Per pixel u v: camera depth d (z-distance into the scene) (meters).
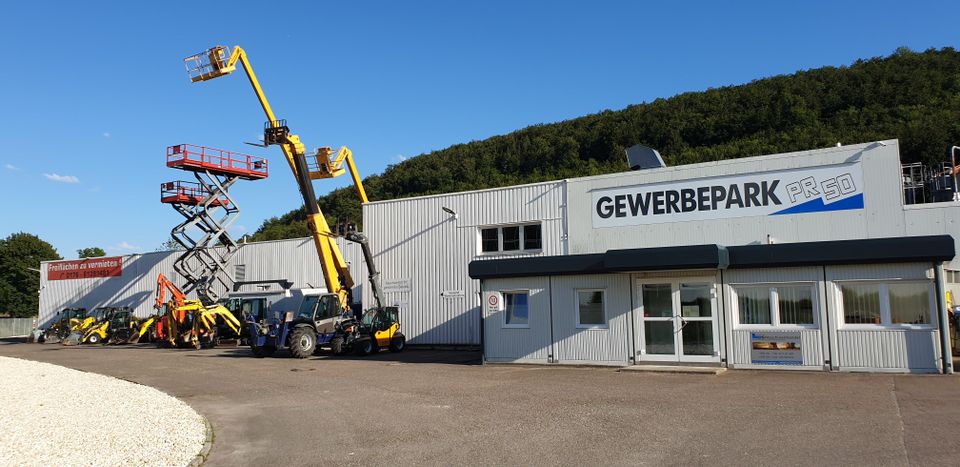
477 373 16.66
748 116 90.00
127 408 12.33
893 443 7.66
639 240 21.25
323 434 9.66
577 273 18.11
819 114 86.88
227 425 10.76
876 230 18.17
